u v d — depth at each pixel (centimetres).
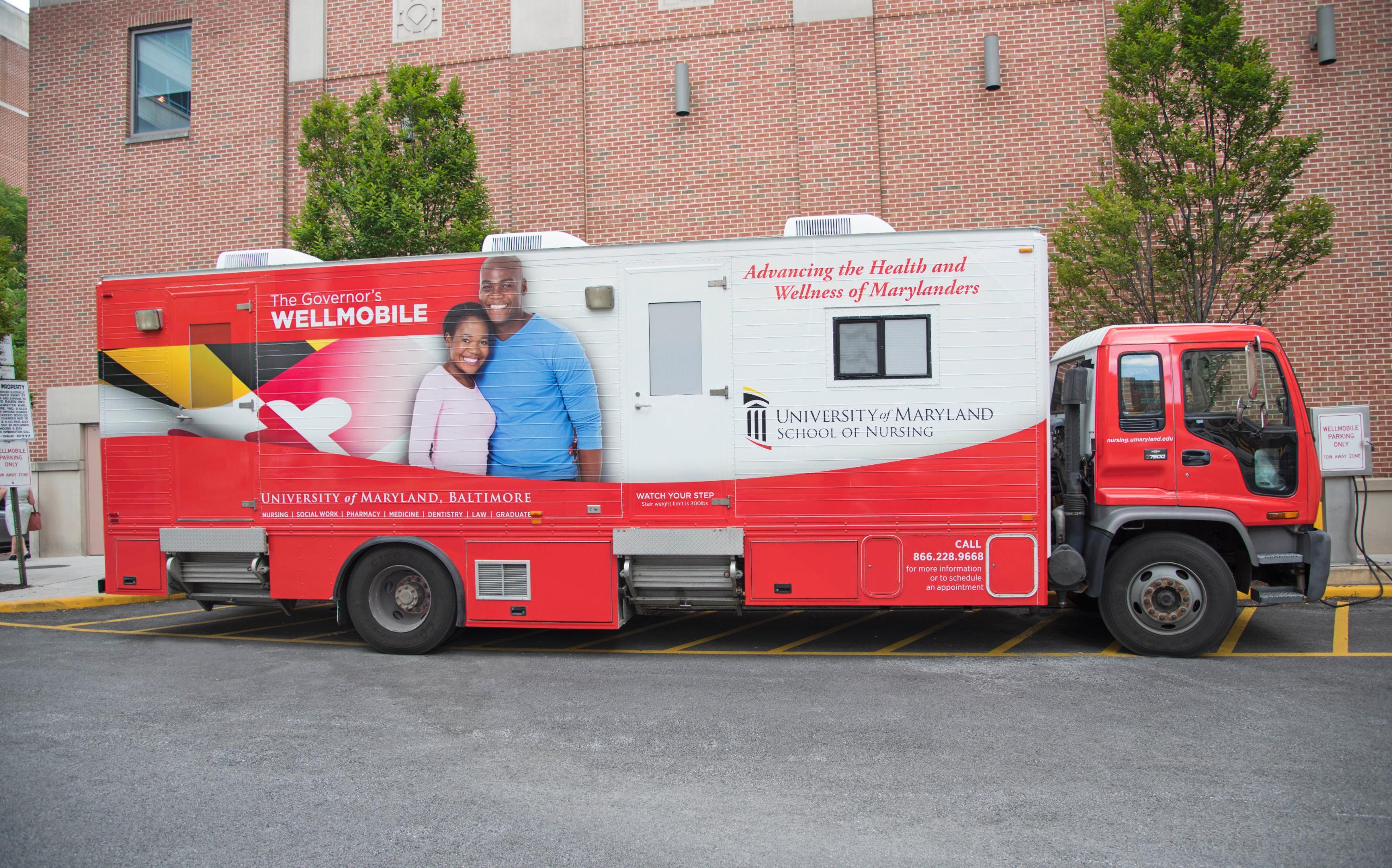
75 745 484
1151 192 904
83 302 1373
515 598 682
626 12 1227
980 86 1157
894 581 648
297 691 592
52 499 1356
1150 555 650
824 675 621
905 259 645
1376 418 1084
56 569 1184
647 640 751
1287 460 645
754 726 509
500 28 1261
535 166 1244
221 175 1337
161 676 634
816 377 652
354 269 696
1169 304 930
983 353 639
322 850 355
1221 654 662
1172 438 649
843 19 1175
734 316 658
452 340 686
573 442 673
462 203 966
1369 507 1022
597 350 670
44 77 1395
